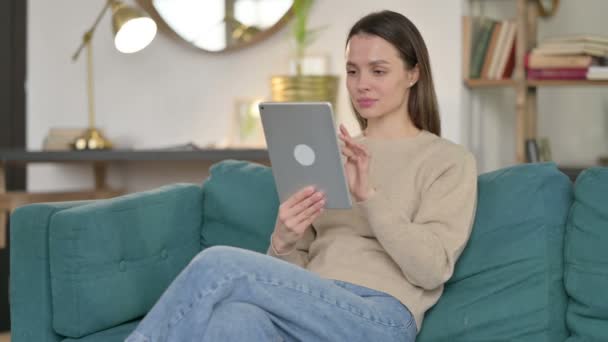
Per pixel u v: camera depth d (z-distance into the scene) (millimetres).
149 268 1979
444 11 2908
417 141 1831
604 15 3578
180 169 3447
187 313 1466
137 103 3469
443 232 1688
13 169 3721
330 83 3029
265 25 3236
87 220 1812
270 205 2100
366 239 1784
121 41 3053
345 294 1591
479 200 1822
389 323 1620
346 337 1553
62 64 3562
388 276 1718
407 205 1765
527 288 1701
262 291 1489
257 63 3279
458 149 1797
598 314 1614
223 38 3311
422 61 1857
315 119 1559
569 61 2766
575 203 1731
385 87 1812
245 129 3256
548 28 3631
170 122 3424
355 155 1627
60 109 3572
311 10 3156
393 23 1825
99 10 3496
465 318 1736
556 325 1682
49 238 1830
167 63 3420
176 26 3371
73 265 1794
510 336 1691
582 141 3678
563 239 1735
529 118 3029
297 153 1627
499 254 1744
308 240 1916
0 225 3189
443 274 1661
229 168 2225
